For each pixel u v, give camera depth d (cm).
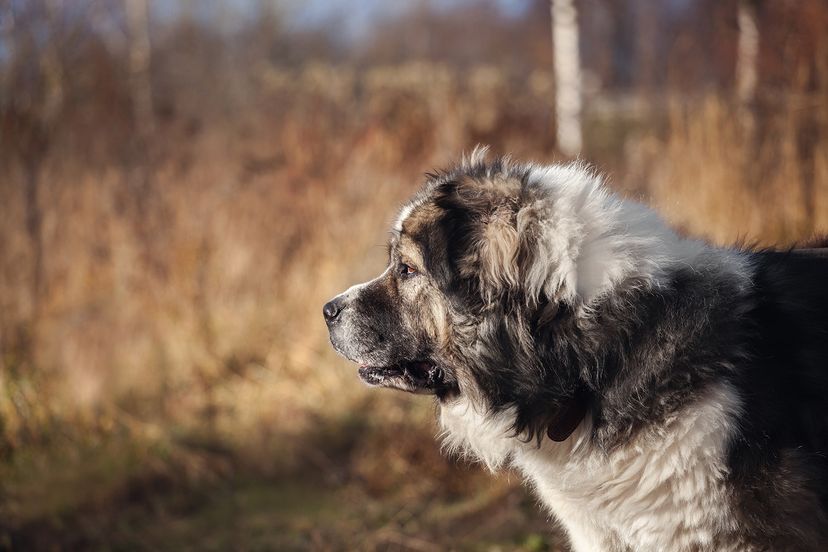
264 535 484
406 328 326
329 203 749
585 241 287
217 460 570
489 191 304
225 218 748
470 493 520
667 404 275
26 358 624
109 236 706
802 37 707
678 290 284
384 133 845
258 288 726
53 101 712
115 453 567
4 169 662
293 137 827
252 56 1786
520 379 297
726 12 850
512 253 291
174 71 1456
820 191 662
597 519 297
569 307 286
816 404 271
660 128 842
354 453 578
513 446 315
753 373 273
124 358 646
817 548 264
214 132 901
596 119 1116
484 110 998
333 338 340
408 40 2445
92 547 481
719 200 680
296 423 613
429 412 563
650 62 884
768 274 294
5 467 556
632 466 281
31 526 496
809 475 263
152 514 519
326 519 500
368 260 706
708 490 271
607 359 284
